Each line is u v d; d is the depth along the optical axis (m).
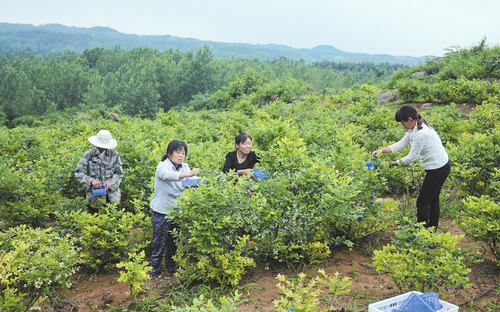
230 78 101.50
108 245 4.62
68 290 4.30
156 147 7.77
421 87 17.25
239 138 5.30
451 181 6.73
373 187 5.17
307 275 4.29
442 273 3.33
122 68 120.69
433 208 5.09
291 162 4.90
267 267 4.40
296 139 8.17
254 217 4.08
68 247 4.11
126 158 6.91
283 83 30.92
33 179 6.32
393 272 3.54
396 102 18.78
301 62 159.88
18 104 85.94
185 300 3.88
